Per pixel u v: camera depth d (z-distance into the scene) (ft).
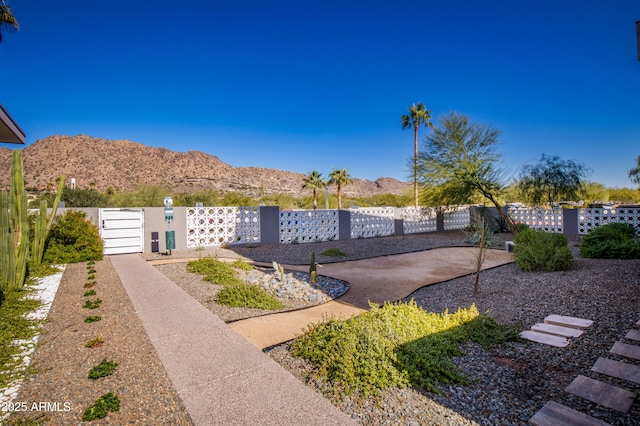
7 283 20.25
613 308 17.21
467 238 55.36
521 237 31.99
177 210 42.45
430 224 69.15
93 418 8.72
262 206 48.65
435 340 13.53
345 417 9.01
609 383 10.94
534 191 66.49
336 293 23.94
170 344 13.55
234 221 46.68
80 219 34.27
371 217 60.49
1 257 20.33
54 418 8.76
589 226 57.36
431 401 10.18
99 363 11.80
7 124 27.76
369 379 10.80
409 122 110.32
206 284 24.70
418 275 29.81
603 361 12.28
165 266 31.86
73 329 15.01
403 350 12.72
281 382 10.71
